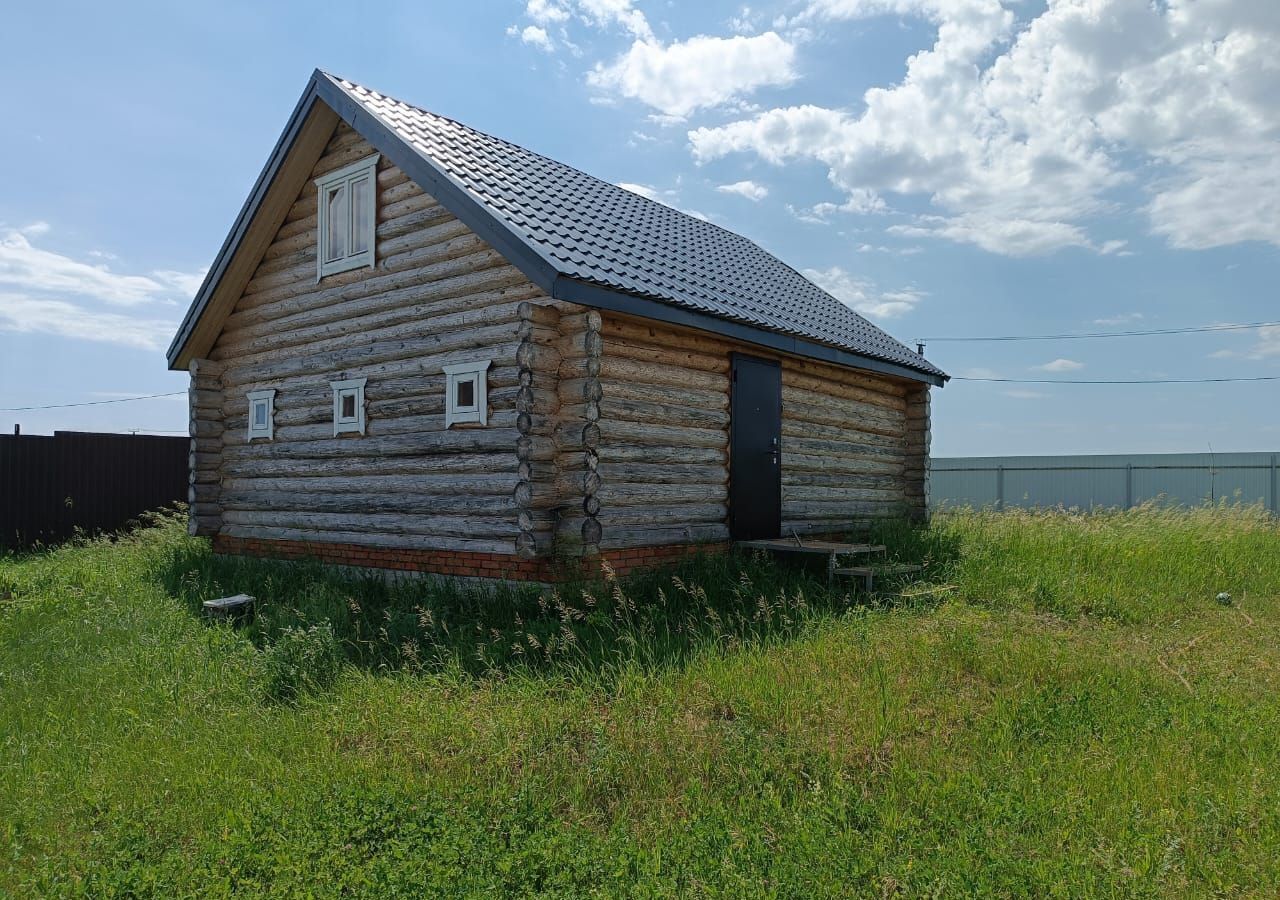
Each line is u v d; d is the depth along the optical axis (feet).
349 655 23.79
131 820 14.39
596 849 12.94
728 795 15.12
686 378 32.68
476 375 30.12
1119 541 38.88
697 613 27.17
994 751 16.79
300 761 16.98
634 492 30.12
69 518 54.75
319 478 37.19
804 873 12.12
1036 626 26.58
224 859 12.77
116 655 23.95
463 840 13.05
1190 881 12.19
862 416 43.73
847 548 31.86
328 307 37.01
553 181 39.01
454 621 26.91
